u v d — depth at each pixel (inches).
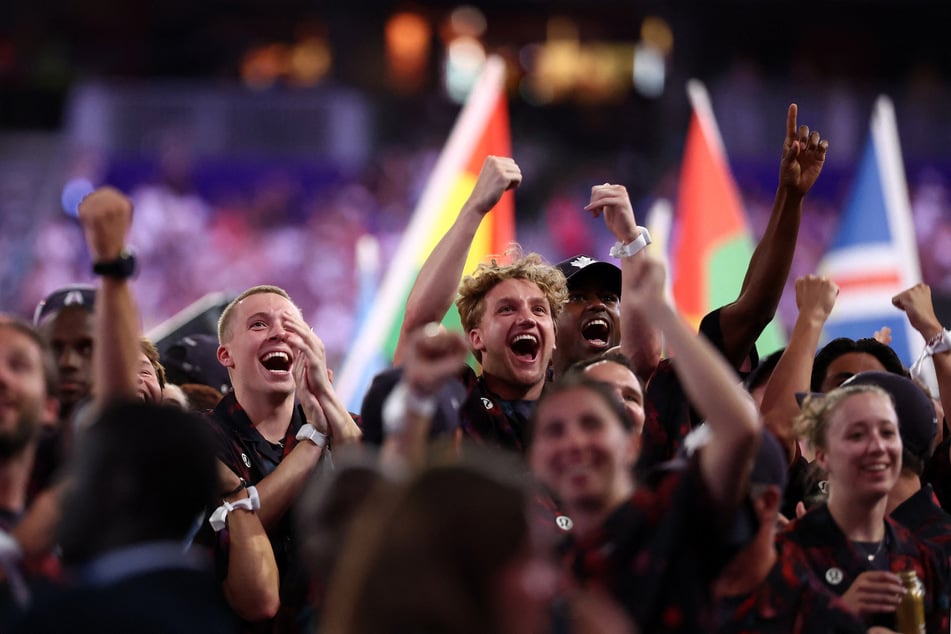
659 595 375.2
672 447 478.9
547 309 534.6
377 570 252.8
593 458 377.1
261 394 547.2
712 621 382.3
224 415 545.0
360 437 506.0
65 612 322.7
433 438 418.6
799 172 545.3
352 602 254.1
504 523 254.5
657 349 519.5
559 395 384.2
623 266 517.0
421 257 762.2
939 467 581.3
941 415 617.0
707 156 834.8
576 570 377.4
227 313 563.8
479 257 740.7
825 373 587.8
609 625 303.7
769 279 545.6
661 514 377.1
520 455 504.7
